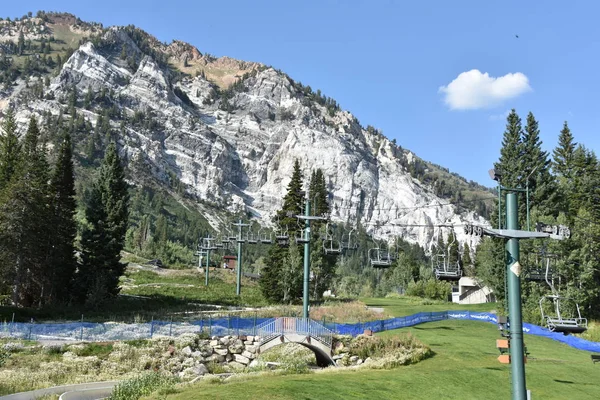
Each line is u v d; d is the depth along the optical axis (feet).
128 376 103.65
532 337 179.32
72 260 222.69
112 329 127.44
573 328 90.27
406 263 435.12
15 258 188.55
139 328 129.49
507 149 254.88
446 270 167.84
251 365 126.00
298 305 233.14
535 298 199.52
